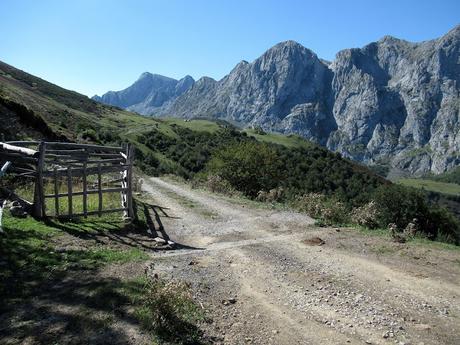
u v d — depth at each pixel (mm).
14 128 27344
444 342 6871
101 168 13828
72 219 13398
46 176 12891
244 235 14445
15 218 12320
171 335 6660
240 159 35312
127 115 170750
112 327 6699
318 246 12898
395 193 22875
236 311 7977
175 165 86625
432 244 13156
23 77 153125
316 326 7441
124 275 9094
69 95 162500
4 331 6406
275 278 9891
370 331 7258
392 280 9766
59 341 6215
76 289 8078
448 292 9016
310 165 105312
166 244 12414
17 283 8109
